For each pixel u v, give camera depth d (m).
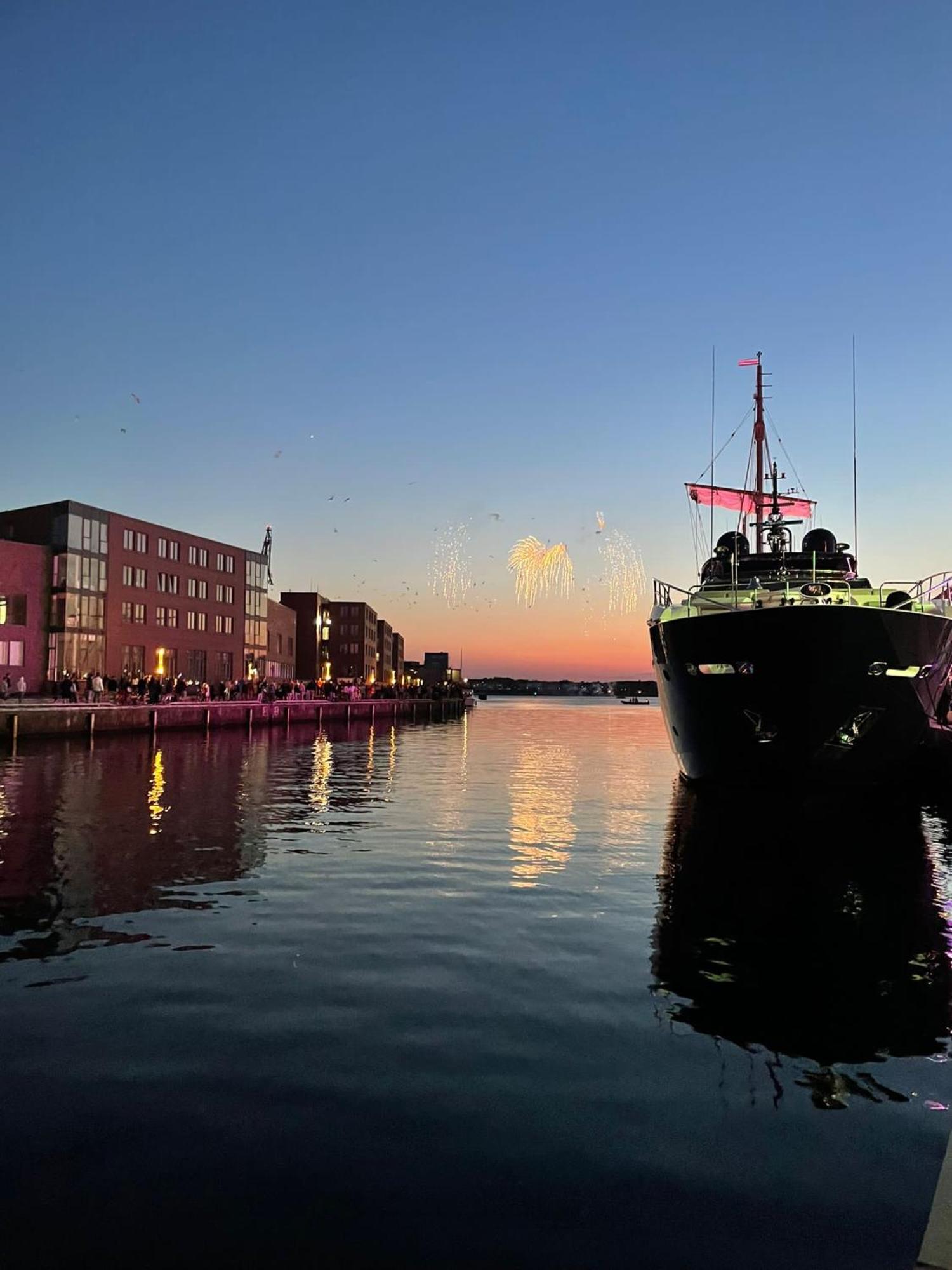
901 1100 6.09
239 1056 6.65
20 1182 4.94
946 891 12.94
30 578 55.28
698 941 10.11
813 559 24.56
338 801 22.67
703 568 27.19
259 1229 4.55
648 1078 6.41
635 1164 5.22
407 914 11.10
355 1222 4.62
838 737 19.30
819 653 18.20
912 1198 4.90
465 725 90.56
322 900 11.71
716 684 19.97
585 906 11.77
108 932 10.08
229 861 14.23
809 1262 4.34
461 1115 5.78
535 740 61.22
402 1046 6.88
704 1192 4.94
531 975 8.74
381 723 80.00
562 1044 7.00
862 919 11.24
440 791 25.97
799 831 18.78
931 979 8.82
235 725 56.69
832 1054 6.88
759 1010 7.85
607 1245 4.46
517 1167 5.17
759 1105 6.00
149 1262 4.30
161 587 67.81
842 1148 5.43
